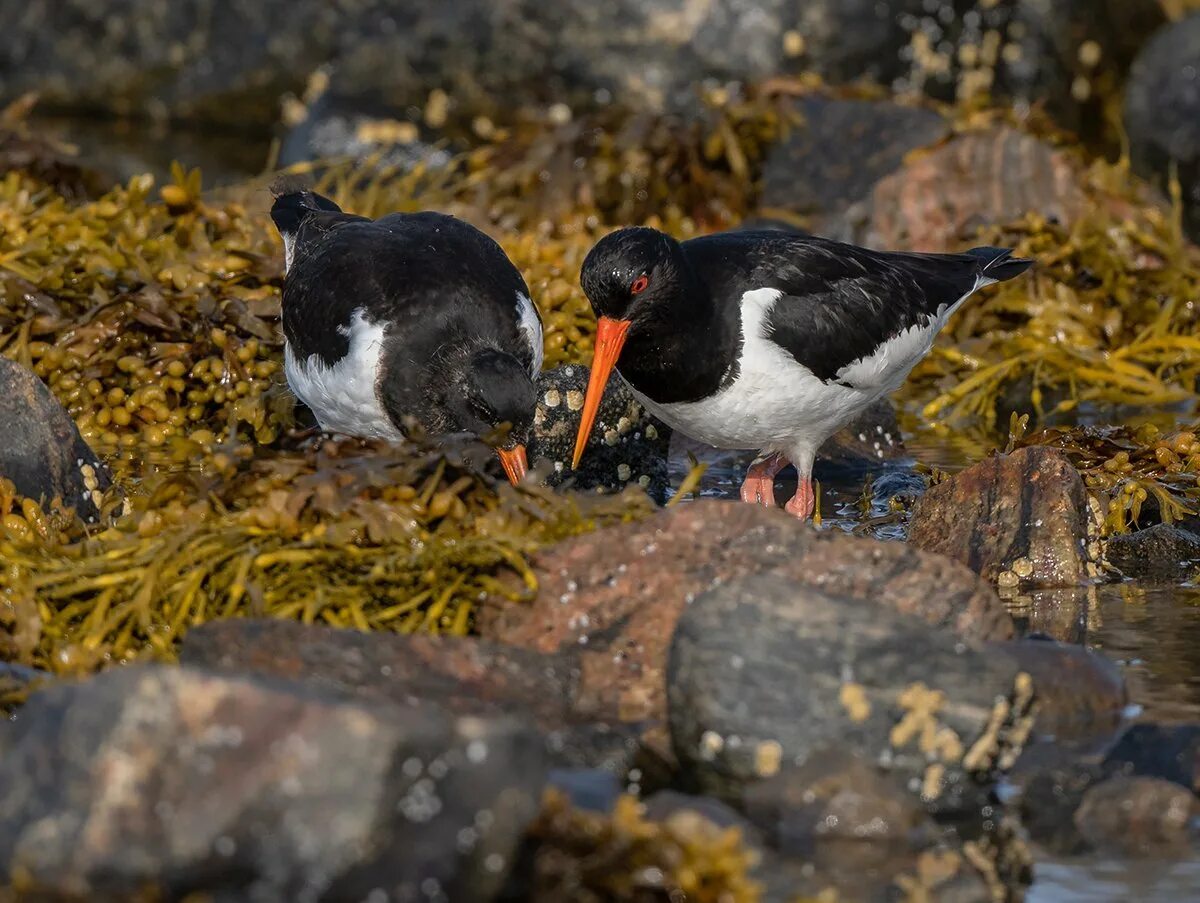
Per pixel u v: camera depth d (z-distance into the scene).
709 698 5.66
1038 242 12.87
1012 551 8.03
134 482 8.92
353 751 4.52
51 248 10.98
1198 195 16.86
